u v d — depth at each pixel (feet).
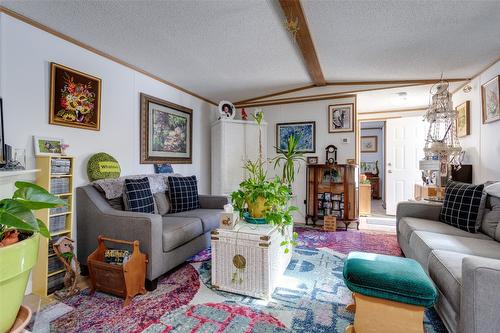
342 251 9.63
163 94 11.59
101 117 8.71
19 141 6.53
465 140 11.37
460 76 10.90
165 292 6.56
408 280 4.45
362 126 24.04
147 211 8.34
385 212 17.89
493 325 3.57
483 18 6.75
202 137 14.37
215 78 11.71
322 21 7.26
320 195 13.73
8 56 6.33
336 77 12.05
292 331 5.07
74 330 5.06
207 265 8.34
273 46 8.86
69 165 7.16
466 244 6.07
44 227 2.33
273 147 14.93
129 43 8.23
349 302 6.10
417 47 8.61
